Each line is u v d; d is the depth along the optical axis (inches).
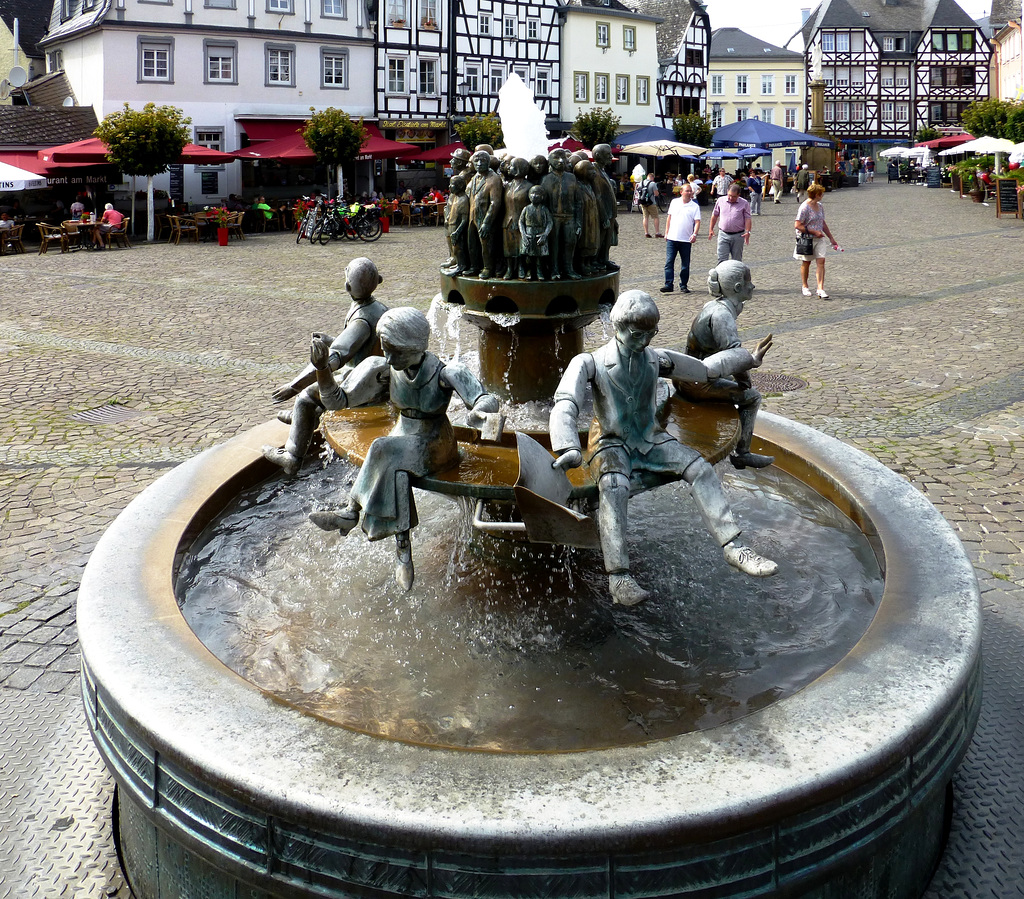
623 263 837.8
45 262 948.6
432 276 793.6
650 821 90.5
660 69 2461.9
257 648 152.8
